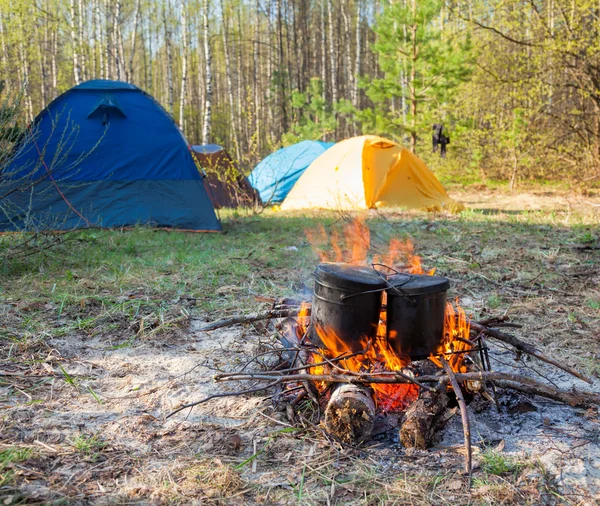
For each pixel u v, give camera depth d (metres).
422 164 13.45
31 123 7.61
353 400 2.82
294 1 38.84
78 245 7.30
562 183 17.86
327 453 2.79
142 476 2.60
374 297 2.99
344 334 3.00
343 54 44.31
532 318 4.80
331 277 2.99
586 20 15.00
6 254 6.12
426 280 3.04
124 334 4.42
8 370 3.71
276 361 3.75
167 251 7.37
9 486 2.47
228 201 13.44
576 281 5.95
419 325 2.96
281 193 14.95
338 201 12.60
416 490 2.49
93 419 3.15
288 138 24.97
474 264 6.61
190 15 38.25
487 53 18.14
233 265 6.55
